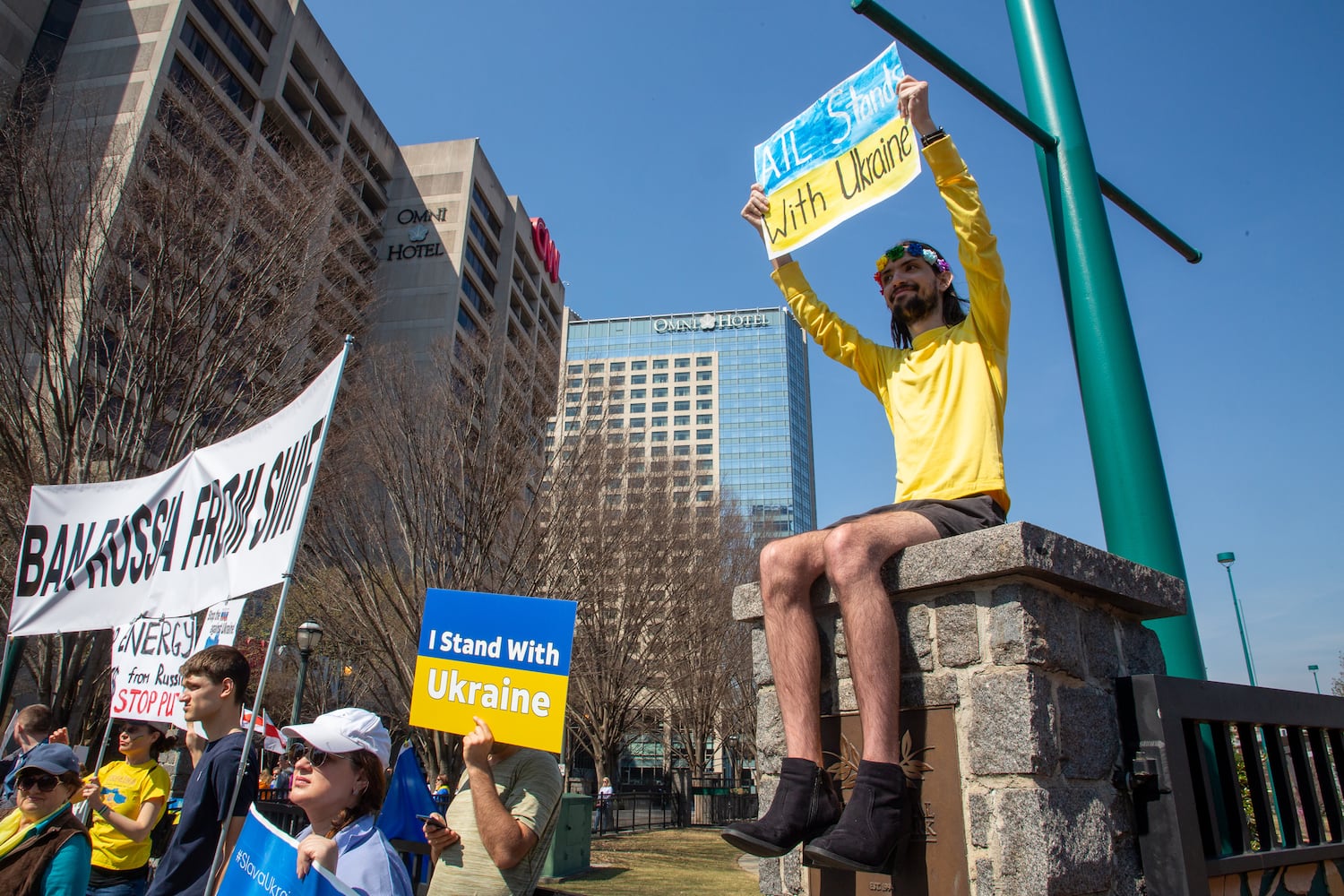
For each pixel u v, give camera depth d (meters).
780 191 3.38
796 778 2.36
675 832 25.31
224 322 11.88
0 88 11.17
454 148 53.34
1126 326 3.62
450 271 49.47
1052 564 2.31
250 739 3.38
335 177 14.80
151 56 31.44
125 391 11.25
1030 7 4.25
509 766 3.07
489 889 2.85
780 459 115.19
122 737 4.85
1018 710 2.22
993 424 2.75
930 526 2.55
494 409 15.22
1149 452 3.42
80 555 5.29
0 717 5.47
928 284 3.07
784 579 2.58
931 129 2.81
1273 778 2.91
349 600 14.83
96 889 4.61
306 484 3.74
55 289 10.87
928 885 2.33
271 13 39.69
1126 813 2.43
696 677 27.91
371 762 2.70
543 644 2.88
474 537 14.47
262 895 2.09
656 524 23.42
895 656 2.35
